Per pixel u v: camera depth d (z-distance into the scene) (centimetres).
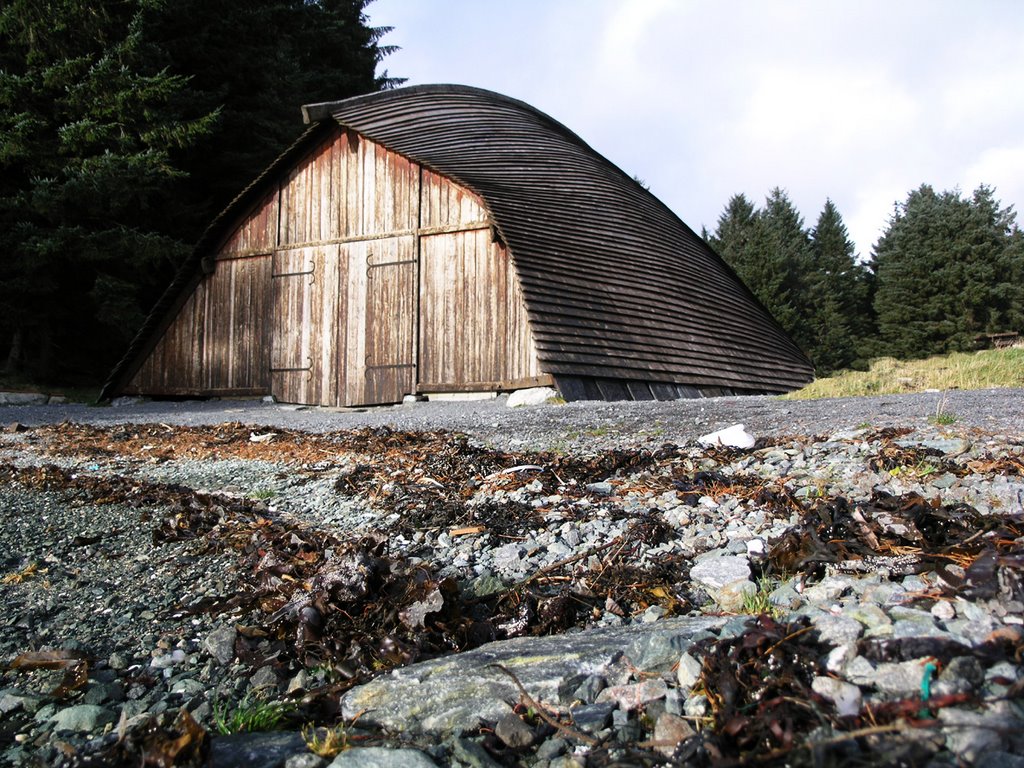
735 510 446
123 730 243
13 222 1992
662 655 248
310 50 3362
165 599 371
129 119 2053
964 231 4125
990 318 4112
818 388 1386
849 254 4822
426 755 216
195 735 218
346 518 500
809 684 210
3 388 1862
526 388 1406
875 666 211
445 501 516
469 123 1998
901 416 777
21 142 1914
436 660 280
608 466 593
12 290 2002
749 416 894
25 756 238
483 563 400
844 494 451
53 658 304
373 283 1625
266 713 255
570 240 1611
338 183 1702
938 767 170
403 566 347
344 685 272
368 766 212
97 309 2205
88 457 833
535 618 327
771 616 251
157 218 2311
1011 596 241
